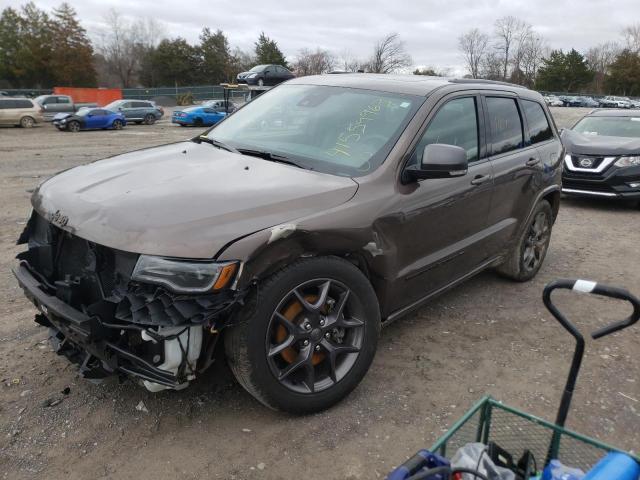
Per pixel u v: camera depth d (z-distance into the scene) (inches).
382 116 144.3
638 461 72.4
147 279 96.0
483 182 160.4
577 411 125.8
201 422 116.5
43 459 104.7
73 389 126.6
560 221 323.3
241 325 103.7
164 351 99.8
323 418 119.0
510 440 90.1
